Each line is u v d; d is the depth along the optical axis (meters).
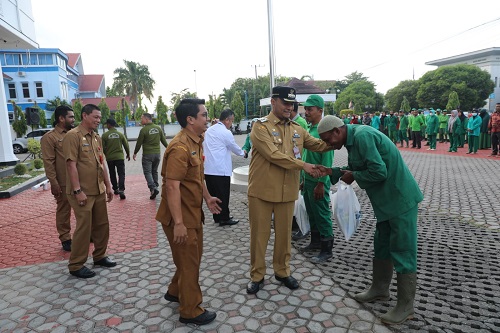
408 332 2.55
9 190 8.50
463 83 40.66
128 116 42.12
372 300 2.99
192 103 2.74
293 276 3.57
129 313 2.99
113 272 3.83
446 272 3.50
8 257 4.41
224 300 3.15
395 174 2.66
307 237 4.72
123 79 45.91
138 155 18.25
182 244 2.70
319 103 3.90
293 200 3.31
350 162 2.83
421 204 6.08
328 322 2.74
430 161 11.52
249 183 3.38
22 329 2.80
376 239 2.93
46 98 35.09
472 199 6.28
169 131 40.16
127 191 8.58
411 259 2.66
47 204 7.49
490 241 4.30
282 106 3.22
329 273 3.60
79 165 3.66
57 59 35.28
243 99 54.09
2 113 12.48
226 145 5.29
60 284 3.58
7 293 3.42
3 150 12.55
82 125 3.76
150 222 5.78
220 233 5.02
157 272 3.79
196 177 2.77
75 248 3.68
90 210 3.70
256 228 3.30
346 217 3.82
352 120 21.95
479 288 3.17
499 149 13.61
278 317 2.84
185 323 2.80
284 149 3.24
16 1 11.89
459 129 13.74
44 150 4.40
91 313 3.01
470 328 2.56
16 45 13.34
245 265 3.90
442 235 4.55
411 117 16.41
